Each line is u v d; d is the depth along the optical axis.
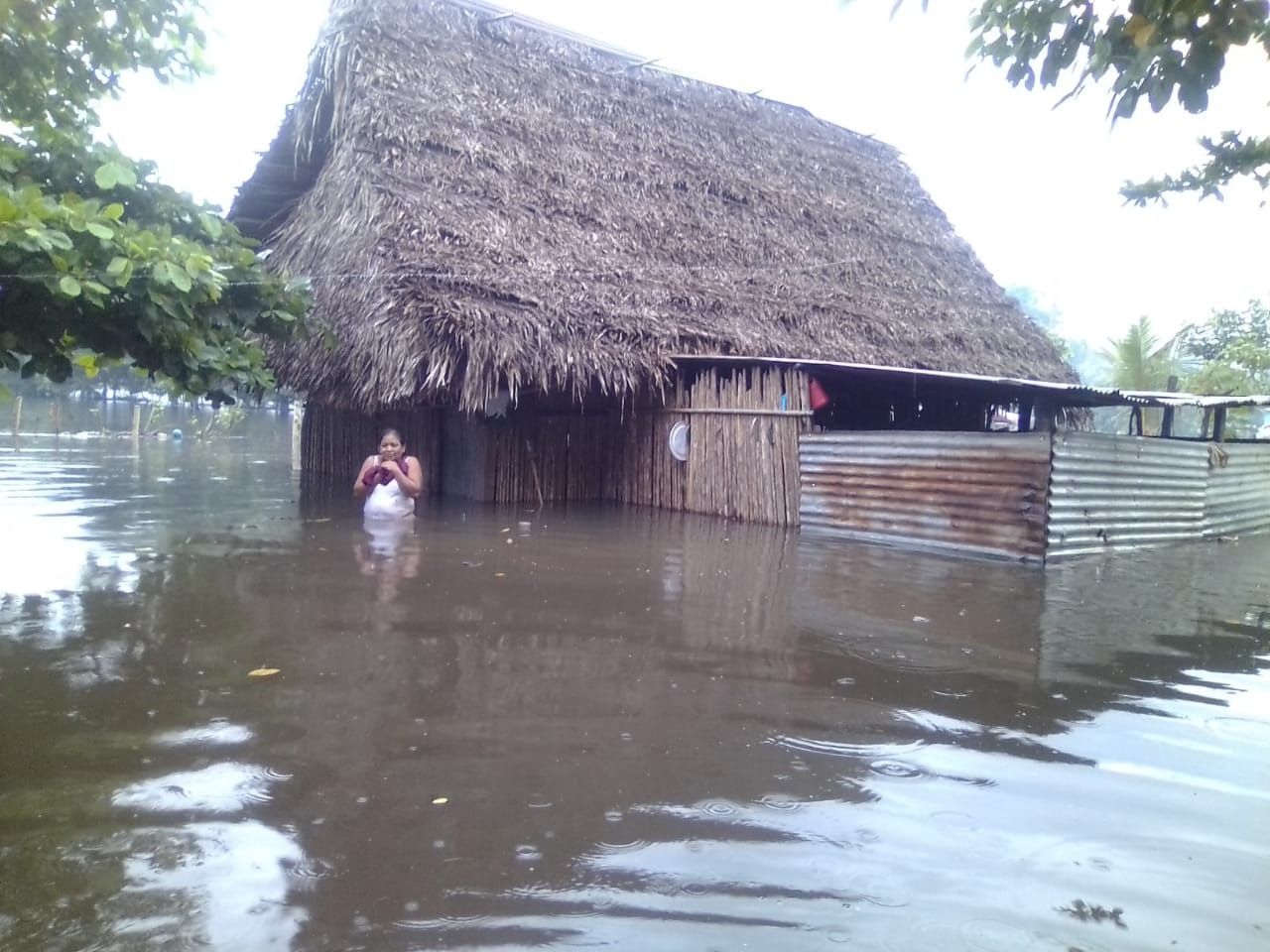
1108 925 2.14
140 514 8.08
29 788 2.69
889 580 5.90
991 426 13.08
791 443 8.34
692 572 5.98
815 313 10.47
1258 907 2.23
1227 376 14.78
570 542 7.07
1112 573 6.47
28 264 3.90
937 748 3.15
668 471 9.58
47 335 4.37
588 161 10.67
